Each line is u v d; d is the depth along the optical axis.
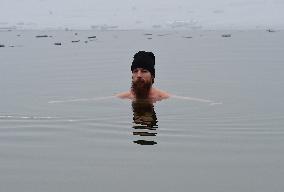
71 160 4.52
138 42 13.30
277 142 4.90
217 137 5.04
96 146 4.83
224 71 8.34
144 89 6.48
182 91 6.92
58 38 14.89
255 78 7.71
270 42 12.81
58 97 6.62
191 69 8.58
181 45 12.29
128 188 3.91
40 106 6.16
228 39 14.01
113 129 5.29
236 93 6.75
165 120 5.57
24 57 10.22
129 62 9.44
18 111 5.94
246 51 10.80
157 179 4.15
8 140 5.01
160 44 12.63
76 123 5.48
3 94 6.80
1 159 4.57
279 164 4.42
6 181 4.14
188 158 4.55
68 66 9.03
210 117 5.66
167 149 4.74
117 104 6.24
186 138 5.02
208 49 11.27
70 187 3.95
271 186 3.94
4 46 12.60
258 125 5.37
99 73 8.30
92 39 14.49
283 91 6.83
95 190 3.87
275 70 8.38
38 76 8.06
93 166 4.41
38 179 4.18
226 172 4.29
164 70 8.48
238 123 5.45
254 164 4.43
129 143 4.89
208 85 7.26
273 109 5.95
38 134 5.17
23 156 4.62
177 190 3.85
